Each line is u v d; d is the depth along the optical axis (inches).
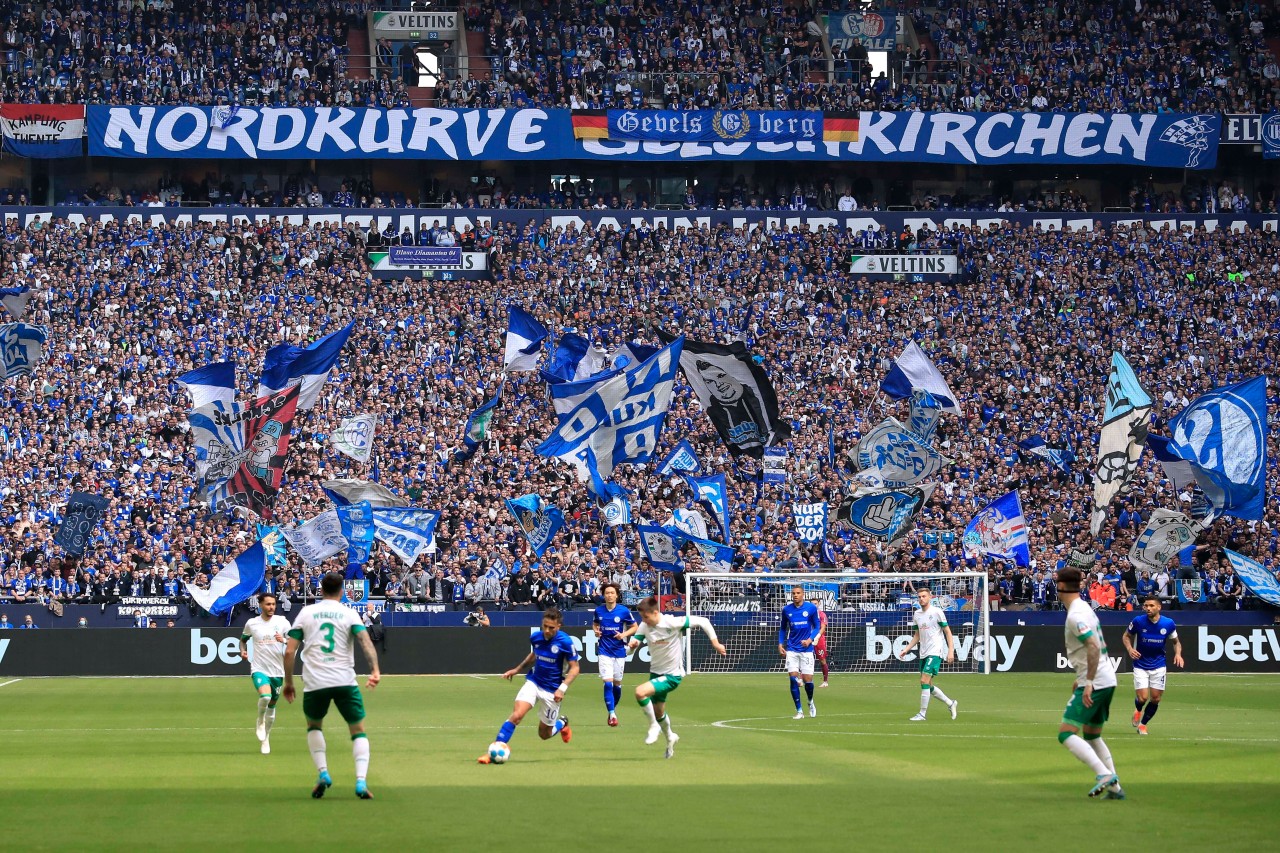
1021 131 3818.9
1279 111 3868.1
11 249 3287.4
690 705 1712.6
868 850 700.0
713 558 2310.5
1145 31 4015.8
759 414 2359.7
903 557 2541.8
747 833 747.4
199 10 3804.1
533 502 2252.7
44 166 3681.1
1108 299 3481.8
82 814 810.2
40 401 2854.3
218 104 3627.0
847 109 3804.1
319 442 2773.1
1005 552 2320.4
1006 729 1397.6
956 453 2913.4
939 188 3951.8
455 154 3686.0
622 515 2284.7
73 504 2293.3
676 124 3752.5
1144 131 3816.4
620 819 794.2
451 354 3134.8
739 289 3422.7
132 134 3565.5
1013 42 3998.5
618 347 2613.2
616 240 3523.6
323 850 693.9
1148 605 1376.7
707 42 3944.4
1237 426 2432.3
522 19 3914.9
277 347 2095.2
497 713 1571.1
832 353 3223.4
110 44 3703.3
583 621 2388.0
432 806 840.9
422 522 2172.7
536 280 3425.2
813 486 2748.5
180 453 2743.6
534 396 2994.6
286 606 2325.3
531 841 720.3
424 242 3543.3
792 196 3843.5
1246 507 2423.7
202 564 2358.5
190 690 1947.6
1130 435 2463.1
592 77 3833.7
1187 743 1273.4
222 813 812.0
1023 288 3511.3
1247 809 843.4
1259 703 1791.3
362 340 3149.6
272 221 3462.1
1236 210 3853.3
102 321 3102.9
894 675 2368.4
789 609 1549.0
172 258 3312.0
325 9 3914.9
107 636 2263.8
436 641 2316.7
